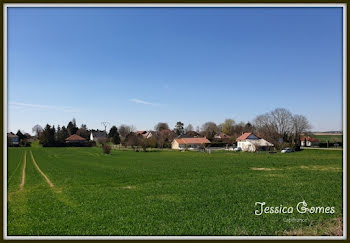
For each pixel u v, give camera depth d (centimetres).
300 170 3844
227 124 16600
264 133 10488
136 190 2458
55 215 1659
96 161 5522
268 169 4006
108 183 2872
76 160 5784
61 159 6031
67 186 2705
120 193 2322
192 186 2633
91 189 2531
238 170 3903
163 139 12412
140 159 6019
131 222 1509
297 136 9831
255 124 11856
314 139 10912
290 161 5231
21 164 4909
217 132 15975
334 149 7981
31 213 1706
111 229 1391
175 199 2075
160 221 1518
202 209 1772
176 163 5038
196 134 15612
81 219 1568
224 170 3925
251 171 3781
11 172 3812
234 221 1505
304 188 2477
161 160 5741
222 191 2367
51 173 3694
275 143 9250
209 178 3152
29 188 2603
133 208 1809
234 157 6488
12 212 1733
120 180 3075
